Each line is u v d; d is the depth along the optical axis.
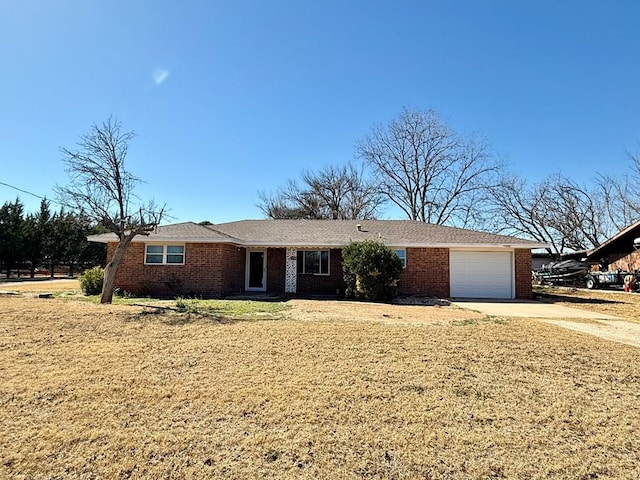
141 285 15.78
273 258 18.39
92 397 4.54
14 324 8.24
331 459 3.27
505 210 34.81
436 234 18.73
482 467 3.17
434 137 34.91
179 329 8.18
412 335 7.96
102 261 34.09
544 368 5.92
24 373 5.33
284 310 11.58
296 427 3.85
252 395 4.65
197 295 15.75
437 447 3.49
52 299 13.00
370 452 3.39
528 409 4.38
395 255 15.63
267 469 3.10
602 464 3.24
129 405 4.33
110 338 7.39
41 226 29.55
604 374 5.69
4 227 27.77
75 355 6.23
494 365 6.01
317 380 5.20
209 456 3.29
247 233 19.09
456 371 5.67
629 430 3.88
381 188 36.53
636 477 3.05
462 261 17.50
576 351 6.95
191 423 3.91
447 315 11.41
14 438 3.54
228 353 6.44
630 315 12.12
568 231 33.59
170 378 5.21
